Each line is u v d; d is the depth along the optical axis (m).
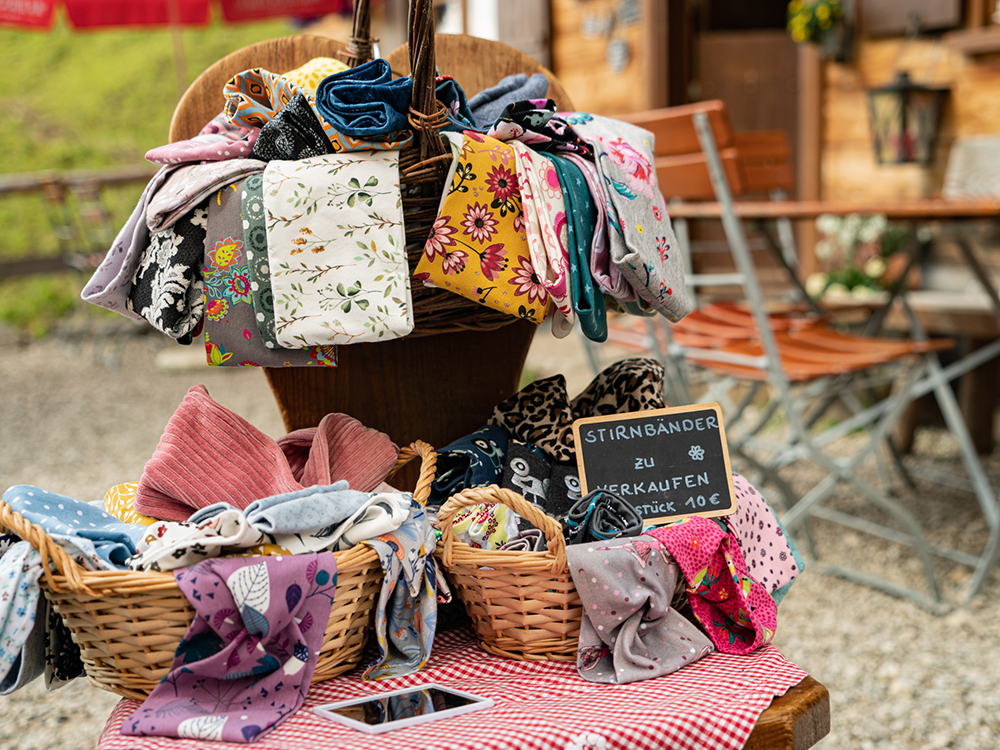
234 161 1.08
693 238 5.34
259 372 6.25
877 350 2.66
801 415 4.36
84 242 6.92
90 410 5.23
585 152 1.17
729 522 1.20
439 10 6.86
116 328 7.20
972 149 4.11
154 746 0.89
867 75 4.68
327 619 1.00
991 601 2.58
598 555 1.05
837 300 3.94
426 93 1.04
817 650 2.35
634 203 1.15
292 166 1.05
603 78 5.64
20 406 5.35
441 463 1.31
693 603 1.14
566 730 0.89
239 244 1.05
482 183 1.06
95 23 5.89
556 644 1.09
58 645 1.06
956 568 2.84
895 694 2.12
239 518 0.97
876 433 2.53
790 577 1.25
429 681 1.06
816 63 4.85
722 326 2.96
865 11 4.61
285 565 0.96
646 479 1.22
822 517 3.34
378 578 1.08
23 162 9.93
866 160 4.73
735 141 3.64
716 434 1.23
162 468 1.12
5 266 6.20
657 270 1.15
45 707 2.24
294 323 1.04
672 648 1.08
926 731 1.97
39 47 12.08
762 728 0.93
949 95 4.28
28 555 0.97
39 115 10.81
